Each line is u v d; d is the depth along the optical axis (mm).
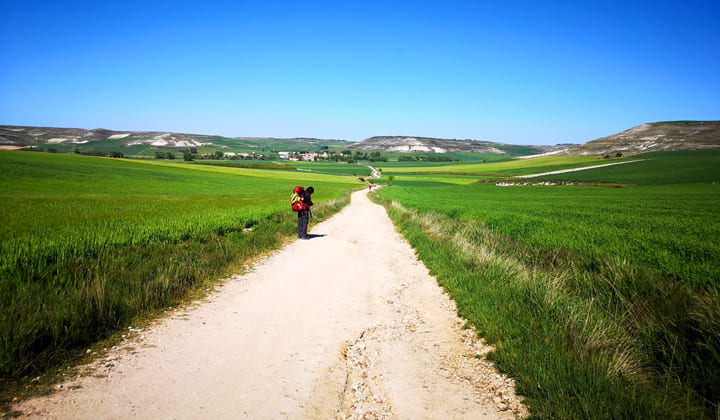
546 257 9148
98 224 12742
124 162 85750
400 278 8375
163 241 10156
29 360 3689
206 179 68875
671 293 5410
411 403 3441
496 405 3404
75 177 48000
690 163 92312
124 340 4559
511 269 7395
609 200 35406
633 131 190625
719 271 6922
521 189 68875
